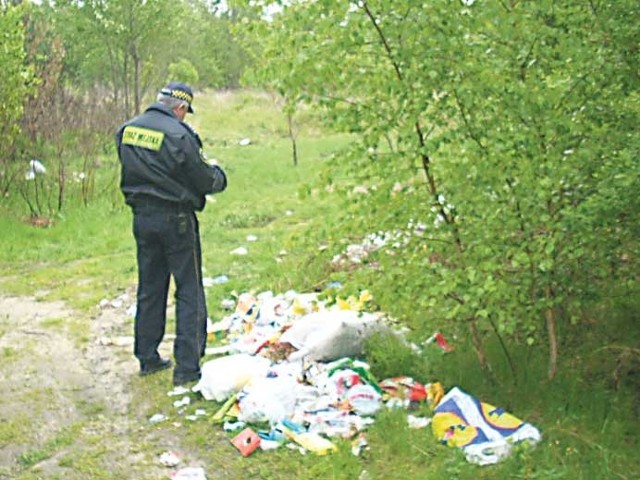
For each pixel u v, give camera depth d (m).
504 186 4.66
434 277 4.77
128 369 6.04
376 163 4.67
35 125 13.73
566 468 4.30
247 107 27.17
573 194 4.74
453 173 4.64
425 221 4.83
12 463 4.68
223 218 11.95
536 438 4.59
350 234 4.94
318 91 4.62
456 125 4.60
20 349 6.53
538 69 4.80
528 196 4.61
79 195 13.00
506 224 4.68
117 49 20.58
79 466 4.60
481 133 4.54
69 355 6.39
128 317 7.38
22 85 12.62
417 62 4.50
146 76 21.72
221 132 24.67
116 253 10.18
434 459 4.50
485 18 4.49
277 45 4.62
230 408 5.12
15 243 10.55
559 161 4.66
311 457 4.55
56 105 15.00
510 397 5.17
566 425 4.79
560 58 4.78
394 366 5.57
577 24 4.87
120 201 13.08
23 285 8.61
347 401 5.07
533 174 4.55
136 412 5.31
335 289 5.04
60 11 19.83
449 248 4.88
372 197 4.79
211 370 5.39
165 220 5.56
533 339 4.96
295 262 8.28
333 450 4.57
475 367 5.46
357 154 4.69
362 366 5.41
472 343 5.61
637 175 4.43
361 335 5.77
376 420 4.89
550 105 4.60
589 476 4.27
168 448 4.78
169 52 23.77
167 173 5.53
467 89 4.45
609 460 4.42
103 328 7.07
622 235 4.84
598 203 4.49
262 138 23.83
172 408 5.29
